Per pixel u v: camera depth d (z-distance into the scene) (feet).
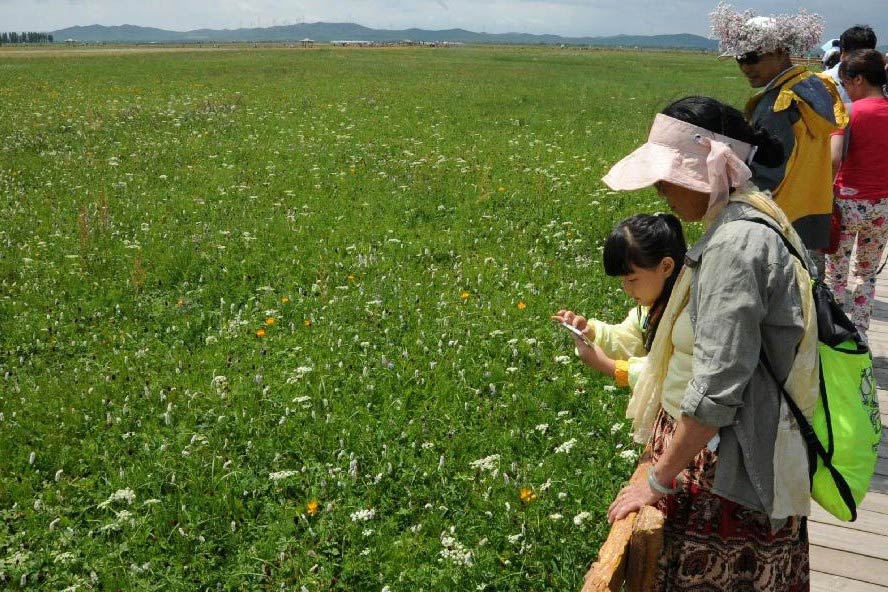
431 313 25.89
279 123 67.46
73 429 19.24
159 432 19.07
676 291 9.12
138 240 33.83
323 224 36.32
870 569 14.28
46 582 14.15
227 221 36.78
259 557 14.82
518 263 30.86
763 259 8.18
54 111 74.49
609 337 11.54
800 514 8.86
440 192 42.39
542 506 15.71
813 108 15.83
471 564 14.11
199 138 59.16
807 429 8.67
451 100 87.30
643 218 9.57
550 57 232.73
